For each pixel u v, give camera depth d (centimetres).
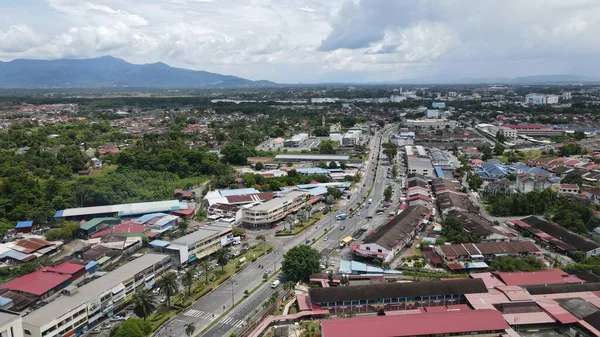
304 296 11694
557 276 12438
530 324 10112
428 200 19800
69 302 10325
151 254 13538
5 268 13688
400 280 12750
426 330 9525
